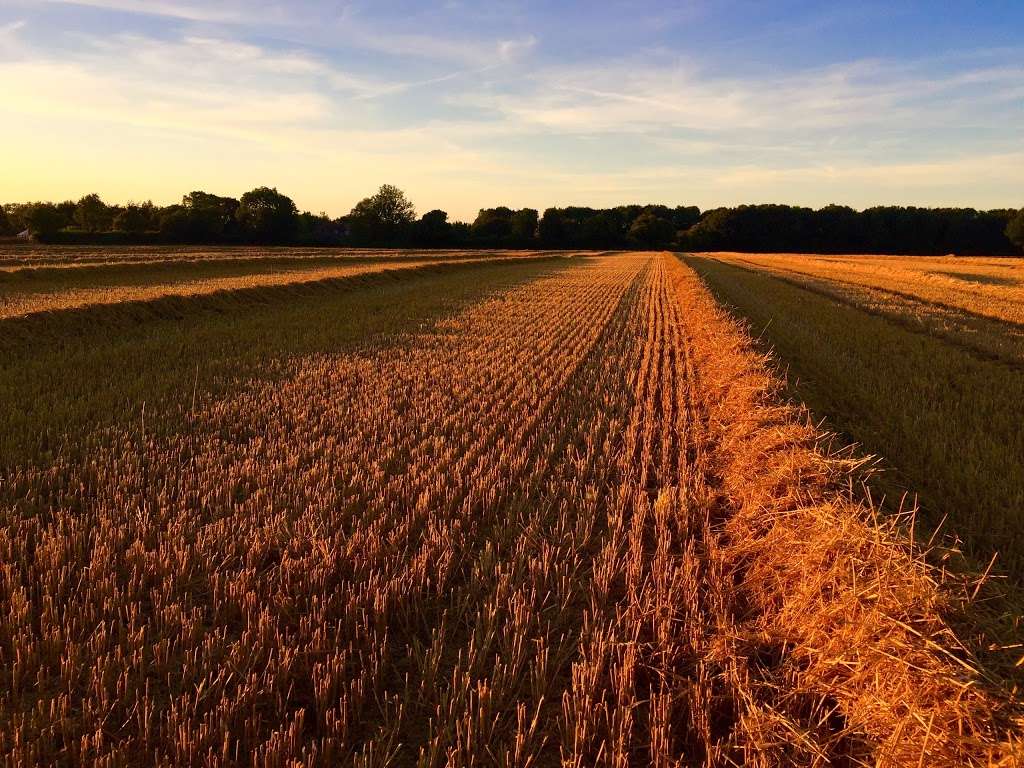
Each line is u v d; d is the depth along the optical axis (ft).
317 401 34.35
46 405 30.42
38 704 11.46
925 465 24.98
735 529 19.52
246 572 16.19
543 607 16.02
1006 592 14.08
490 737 11.82
